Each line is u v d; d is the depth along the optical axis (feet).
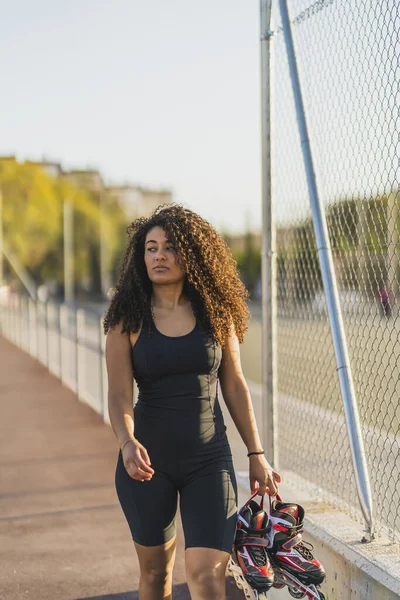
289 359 18.42
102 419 35.27
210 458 11.39
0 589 15.98
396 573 11.18
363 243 13.91
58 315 56.59
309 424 19.53
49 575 16.72
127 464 10.86
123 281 11.77
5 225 222.89
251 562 11.34
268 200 17.40
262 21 17.37
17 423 35.76
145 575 11.84
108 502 22.21
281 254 18.19
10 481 24.88
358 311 14.66
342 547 12.41
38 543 18.76
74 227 265.75
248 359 61.87
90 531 19.61
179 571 16.72
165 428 11.30
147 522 11.41
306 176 14.56
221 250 12.07
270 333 17.30
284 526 11.80
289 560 11.68
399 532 13.20
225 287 11.80
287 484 16.16
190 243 11.71
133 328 11.46
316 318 16.89
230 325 11.81
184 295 11.80
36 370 58.80
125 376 11.58
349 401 13.19
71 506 21.85
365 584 11.62
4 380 53.06
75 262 267.59
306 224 16.52
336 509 14.30
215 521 11.11
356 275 14.38
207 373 11.52
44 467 26.76
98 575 16.67
